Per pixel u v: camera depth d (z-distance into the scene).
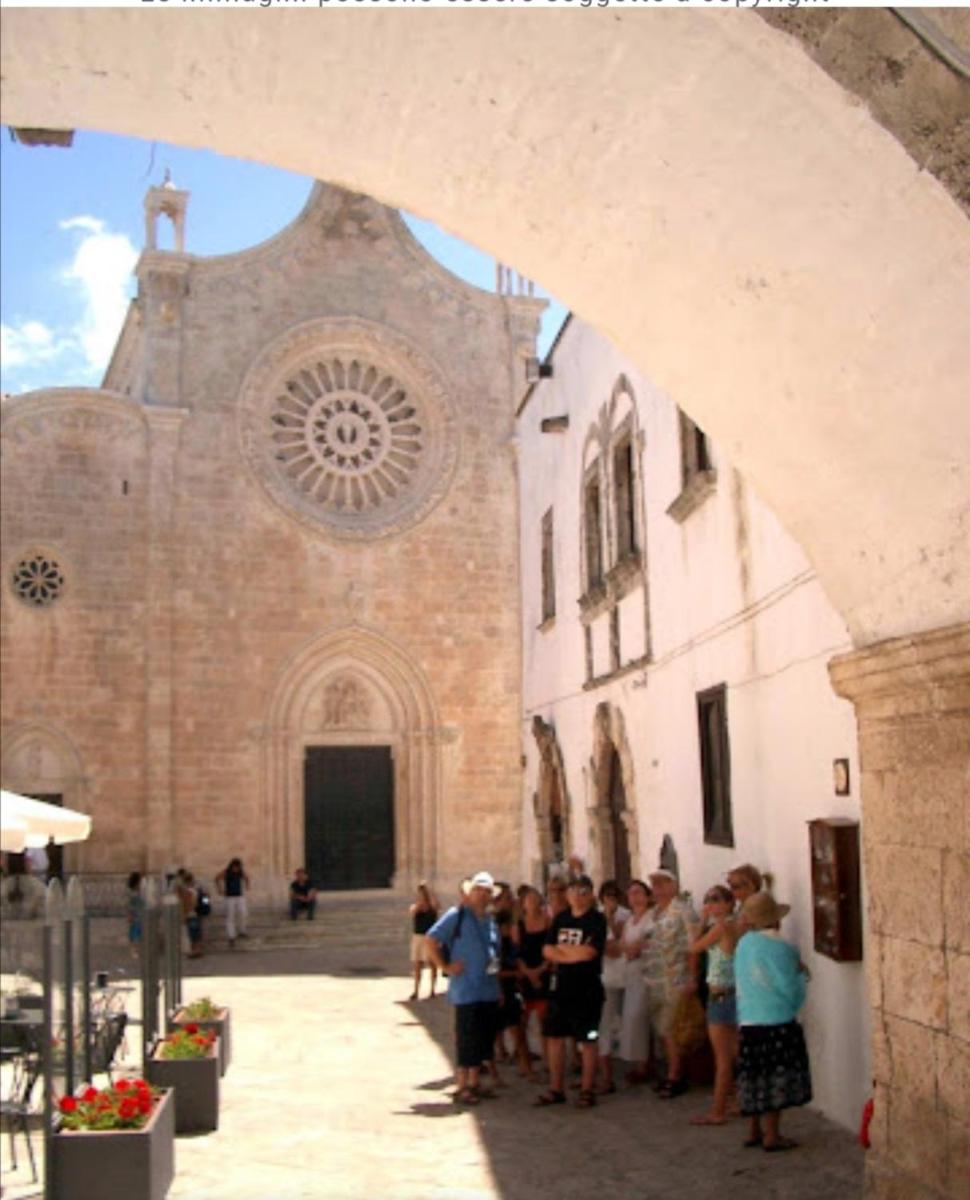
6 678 31.45
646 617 16.88
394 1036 16.69
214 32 4.92
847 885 9.89
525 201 6.13
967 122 5.07
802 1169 9.12
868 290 5.78
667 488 15.84
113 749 32.03
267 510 34.44
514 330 37.59
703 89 5.15
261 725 33.56
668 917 11.88
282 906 33.09
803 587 11.10
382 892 34.53
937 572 6.65
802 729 11.13
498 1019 12.87
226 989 21.98
